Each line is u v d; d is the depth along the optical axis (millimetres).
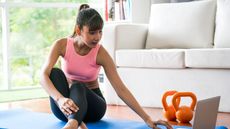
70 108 1876
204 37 3549
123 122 2428
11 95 4078
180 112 2564
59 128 2248
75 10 4754
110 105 3469
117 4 4387
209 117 1793
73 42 2344
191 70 3090
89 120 2434
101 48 2350
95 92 2455
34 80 4578
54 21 4641
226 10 3420
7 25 4301
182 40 3627
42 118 2551
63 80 2211
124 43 3555
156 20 3814
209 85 3014
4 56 4348
